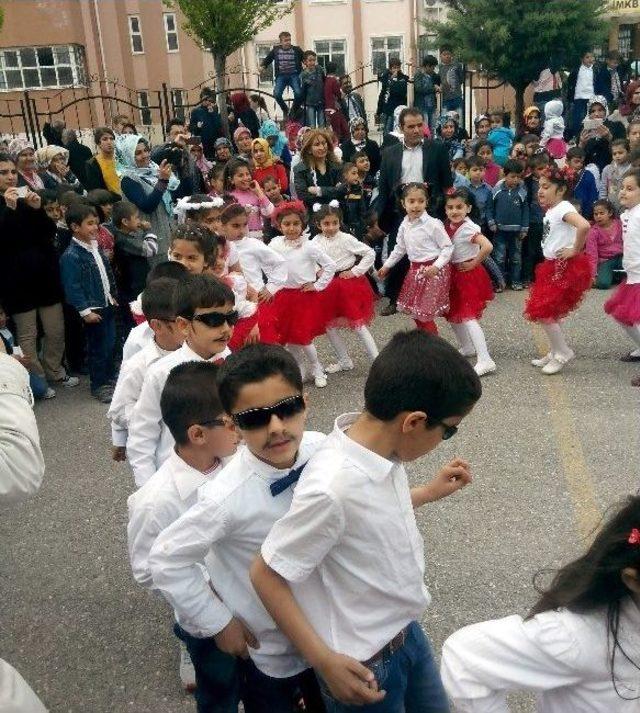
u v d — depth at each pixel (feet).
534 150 31.24
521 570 11.16
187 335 9.21
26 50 76.18
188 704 9.21
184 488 7.38
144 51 83.61
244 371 6.01
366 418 5.43
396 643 5.98
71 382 20.49
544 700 5.52
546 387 17.97
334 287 18.99
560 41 51.49
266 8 43.11
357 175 25.39
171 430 7.39
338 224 18.98
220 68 42.45
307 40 86.63
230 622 6.53
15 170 19.66
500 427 15.99
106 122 76.89
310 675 6.87
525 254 27.07
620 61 55.62
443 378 5.16
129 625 10.72
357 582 5.58
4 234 18.90
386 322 23.95
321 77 45.34
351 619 5.67
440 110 46.39
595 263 25.96
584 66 51.08
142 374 10.22
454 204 18.88
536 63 52.70
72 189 23.26
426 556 11.64
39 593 11.59
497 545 11.83
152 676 9.71
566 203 17.90
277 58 50.08
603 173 29.40
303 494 5.35
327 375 19.86
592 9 51.49
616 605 4.99
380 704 5.92
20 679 6.29
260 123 46.80
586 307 24.09
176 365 8.45
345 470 5.32
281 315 18.60
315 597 5.74
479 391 5.37
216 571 6.69
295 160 29.96
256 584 5.64
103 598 11.37
